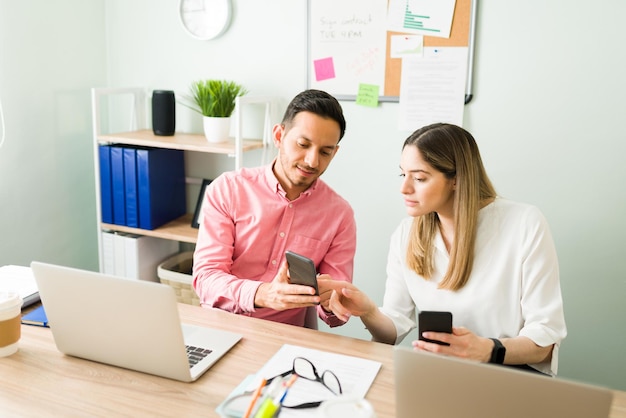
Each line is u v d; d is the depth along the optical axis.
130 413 1.08
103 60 2.92
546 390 0.89
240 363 1.28
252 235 1.80
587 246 2.29
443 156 1.47
